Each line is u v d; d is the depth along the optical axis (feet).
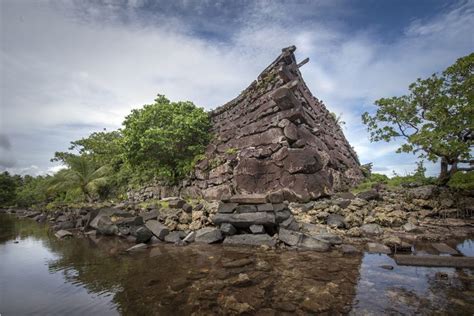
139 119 47.21
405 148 27.66
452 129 24.58
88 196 66.80
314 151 33.17
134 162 48.65
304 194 28.22
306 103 41.96
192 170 45.75
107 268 16.25
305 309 9.47
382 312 9.02
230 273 13.74
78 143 80.84
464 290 10.60
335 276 12.60
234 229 22.43
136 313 9.89
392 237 18.78
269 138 34.47
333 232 20.83
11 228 42.83
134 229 27.63
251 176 33.94
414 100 29.99
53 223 47.62
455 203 25.20
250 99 42.34
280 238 19.90
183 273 14.28
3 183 146.00
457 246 17.04
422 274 12.56
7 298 11.75
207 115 51.70
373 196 28.37
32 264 17.92
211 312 9.61
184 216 27.63
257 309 9.64
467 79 24.94
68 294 12.08
